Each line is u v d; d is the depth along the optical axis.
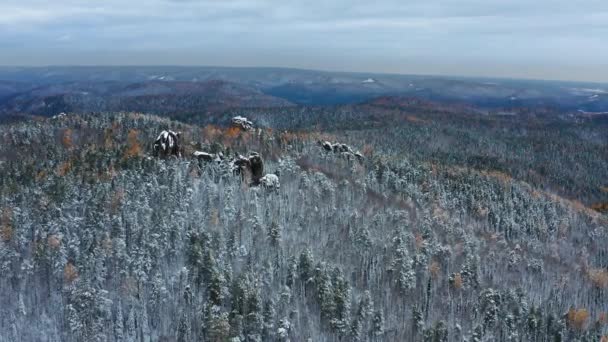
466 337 121.75
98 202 144.38
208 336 101.00
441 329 116.69
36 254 117.88
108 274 118.19
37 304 110.50
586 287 169.38
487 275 158.50
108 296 111.69
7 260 117.75
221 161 190.62
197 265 119.81
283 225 154.62
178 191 158.25
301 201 177.12
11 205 143.12
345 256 144.75
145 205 143.88
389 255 147.88
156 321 109.69
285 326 107.88
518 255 178.25
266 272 123.69
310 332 111.81
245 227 147.00
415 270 143.00
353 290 128.00
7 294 111.31
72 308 102.12
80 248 123.19
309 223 160.00
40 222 135.75
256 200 161.62
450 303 136.12
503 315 131.12
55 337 102.50
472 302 136.62
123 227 132.12
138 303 110.94
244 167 186.12
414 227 176.12
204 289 115.88
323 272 122.06
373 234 161.25
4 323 104.38
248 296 108.12
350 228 158.88
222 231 140.38
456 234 182.25
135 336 105.00
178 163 185.75
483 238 192.62
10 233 127.75
